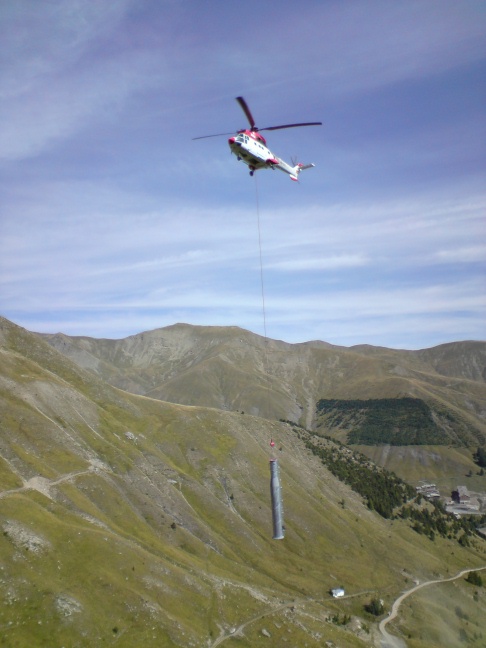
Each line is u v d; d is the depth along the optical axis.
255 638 98.38
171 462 188.88
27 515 100.94
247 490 183.88
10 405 149.00
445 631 132.50
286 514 174.25
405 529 199.25
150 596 95.25
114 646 80.56
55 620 80.44
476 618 146.50
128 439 182.50
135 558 103.88
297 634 103.75
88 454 149.38
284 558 154.25
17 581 84.38
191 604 100.88
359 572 154.62
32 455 133.62
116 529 117.62
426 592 151.50
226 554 144.88
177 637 87.38
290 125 65.75
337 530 175.75
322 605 129.25
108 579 93.12
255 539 159.12
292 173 79.12
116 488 138.62
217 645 92.25
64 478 129.38
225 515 165.12
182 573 109.19
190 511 159.38
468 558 189.25
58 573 89.94
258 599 115.38
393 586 151.12
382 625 127.19
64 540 98.56
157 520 138.75
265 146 70.75
